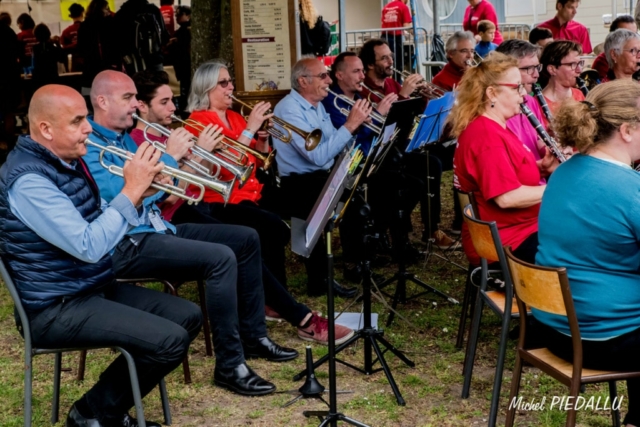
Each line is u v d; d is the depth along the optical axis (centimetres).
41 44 882
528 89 433
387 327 406
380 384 340
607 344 242
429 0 1119
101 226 265
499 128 337
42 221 258
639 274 243
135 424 292
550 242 253
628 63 549
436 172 552
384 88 592
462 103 346
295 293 470
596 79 609
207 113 421
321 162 450
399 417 310
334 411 285
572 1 845
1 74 892
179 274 330
